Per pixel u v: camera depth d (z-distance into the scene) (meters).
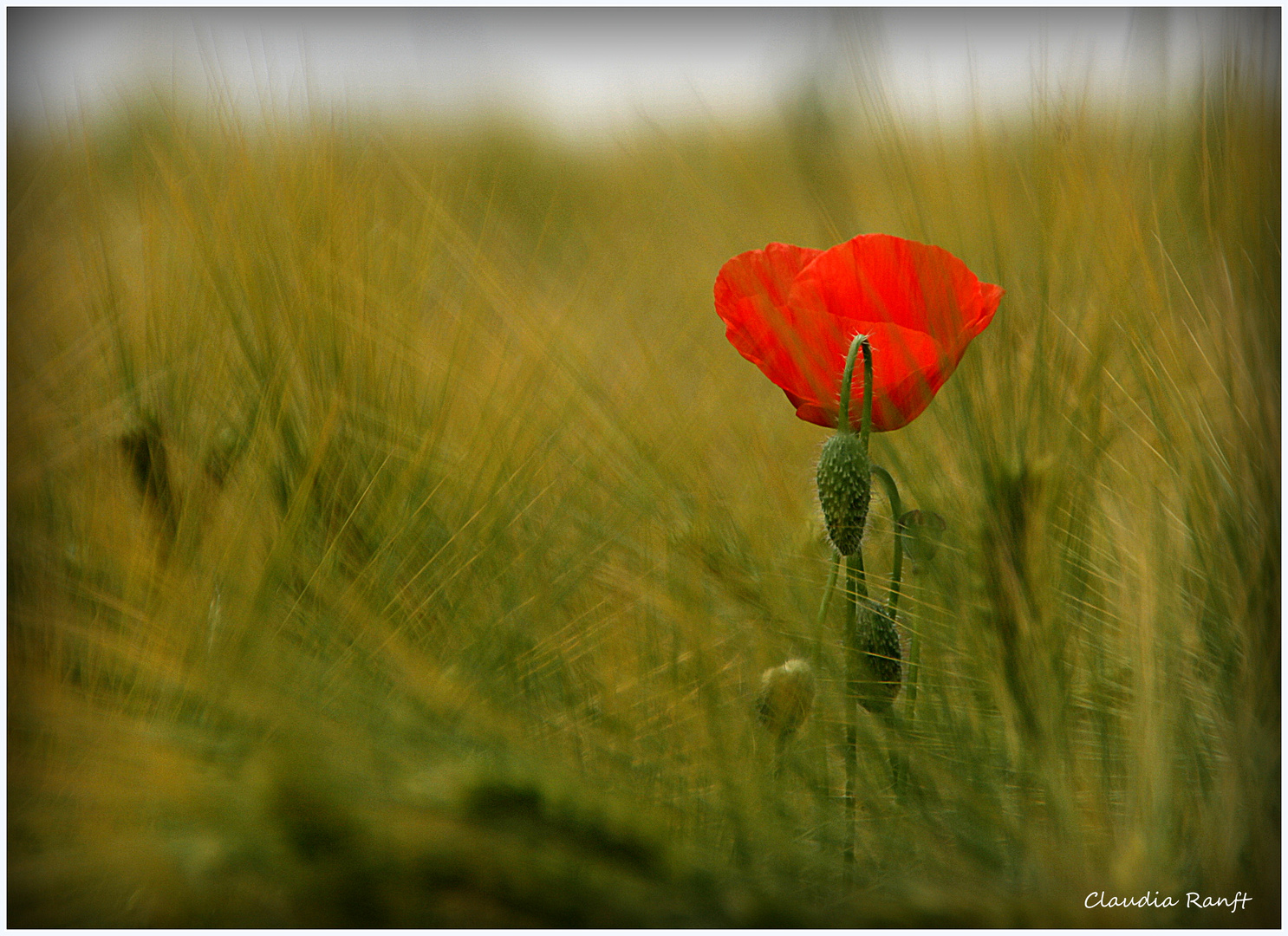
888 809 0.85
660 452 0.91
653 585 0.88
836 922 0.83
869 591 0.88
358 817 0.83
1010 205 0.90
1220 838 0.84
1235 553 0.87
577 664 0.88
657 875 0.84
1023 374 0.89
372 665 0.86
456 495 0.91
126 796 0.84
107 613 0.88
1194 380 0.89
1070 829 0.84
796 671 0.84
